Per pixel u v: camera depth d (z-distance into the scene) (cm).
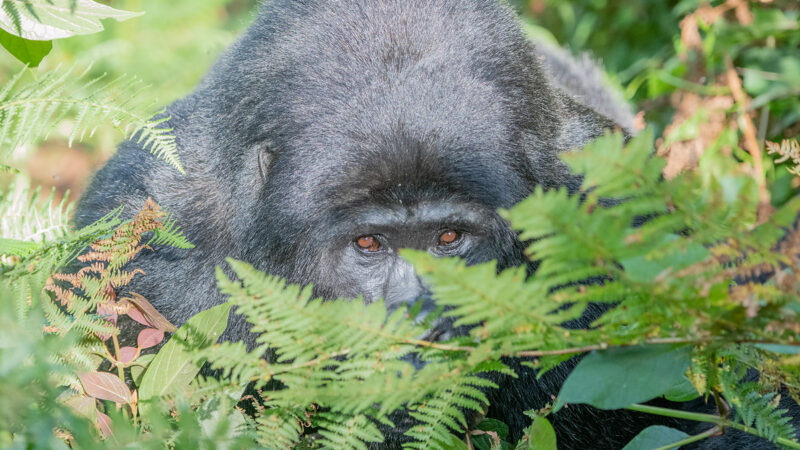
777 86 1180
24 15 591
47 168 1542
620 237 394
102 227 564
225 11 2028
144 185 936
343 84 788
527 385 895
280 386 838
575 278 408
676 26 1512
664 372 424
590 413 887
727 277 412
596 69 1555
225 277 438
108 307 577
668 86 1364
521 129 817
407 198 769
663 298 410
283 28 867
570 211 389
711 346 436
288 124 799
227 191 862
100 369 722
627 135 973
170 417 497
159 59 1634
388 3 830
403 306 448
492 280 405
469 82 788
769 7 1251
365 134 759
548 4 1738
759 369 491
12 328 372
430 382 446
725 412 509
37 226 621
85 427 371
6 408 352
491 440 701
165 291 892
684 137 1200
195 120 954
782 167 1150
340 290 823
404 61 792
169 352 527
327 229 787
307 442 597
